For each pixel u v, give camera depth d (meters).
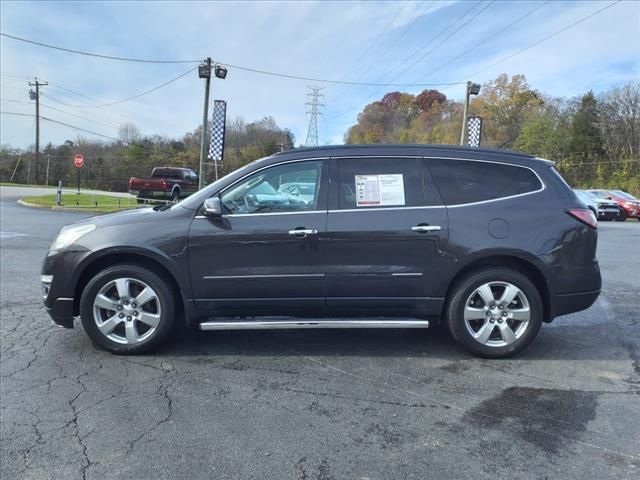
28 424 3.13
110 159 69.94
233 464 2.72
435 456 2.81
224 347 4.59
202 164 22.62
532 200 4.30
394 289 4.25
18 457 2.76
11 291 6.66
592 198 25.08
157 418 3.23
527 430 3.10
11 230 13.59
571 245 4.25
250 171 4.33
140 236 4.20
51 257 4.31
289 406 3.42
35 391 3.61
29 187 43.91
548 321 4.37
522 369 4.10
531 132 59.62
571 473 2.64
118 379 3.84
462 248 4.18
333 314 4.40
